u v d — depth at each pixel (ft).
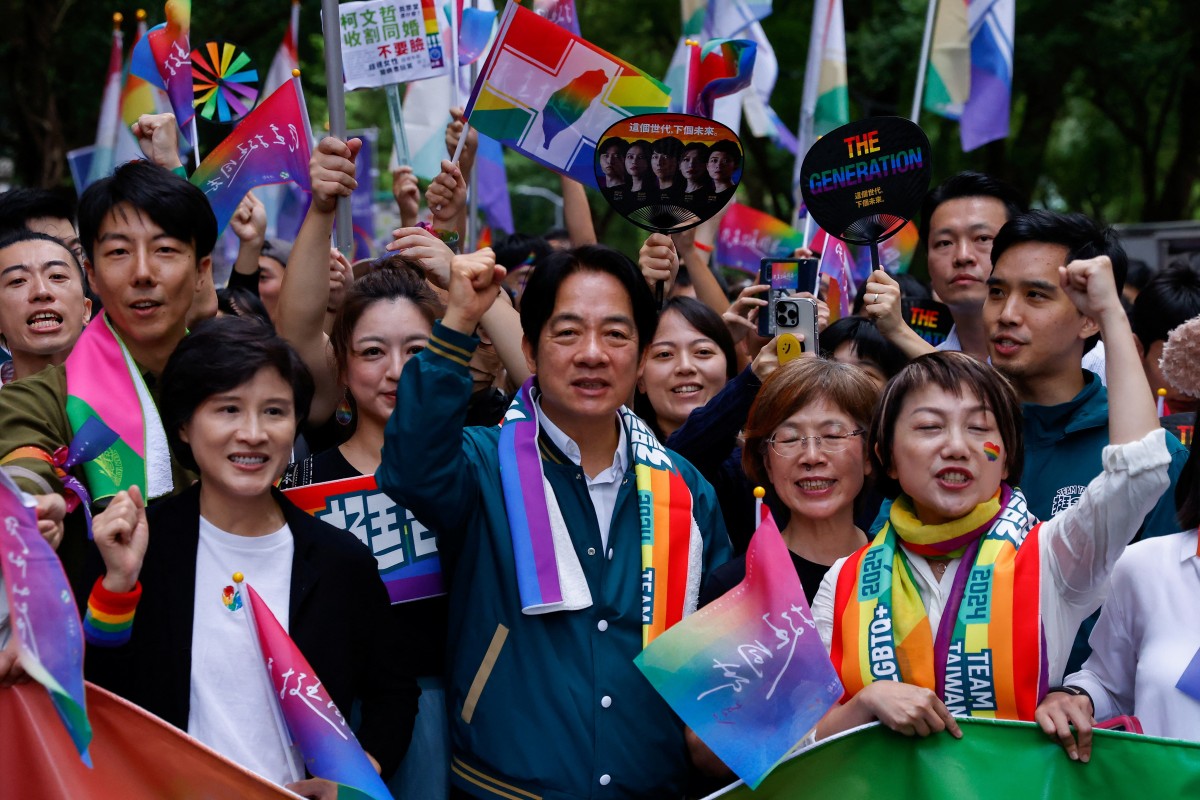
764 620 9.74
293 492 11.65
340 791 9.73
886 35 40.78
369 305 12.58
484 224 30.78
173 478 11.29
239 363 10.05
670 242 13.60
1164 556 10.49
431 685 11.68
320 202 12.88
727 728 9.49
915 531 10.28
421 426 10.19
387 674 10.69
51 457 10.24
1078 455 12.62
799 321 12.78
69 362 10.89
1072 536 9.71
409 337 12.50
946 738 9.73
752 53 16.29
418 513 10.55
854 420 11.52
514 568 10.69
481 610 10.72
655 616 10.64
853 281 21.17
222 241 25.50
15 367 13.73
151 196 11.28
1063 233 12.77
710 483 13.00
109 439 10.00
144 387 10.99
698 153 12.97
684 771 10.89
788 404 11.51
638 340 11.14
